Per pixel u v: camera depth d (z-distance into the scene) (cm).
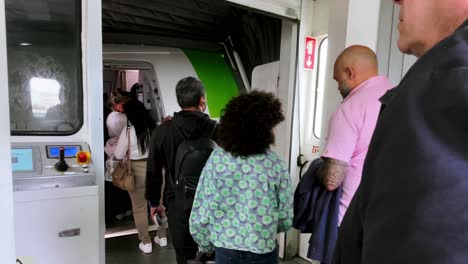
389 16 196
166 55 359
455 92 37
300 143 284
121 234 344
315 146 277
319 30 267
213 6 298
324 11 262
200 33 364
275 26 296
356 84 154
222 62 395
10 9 138
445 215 34
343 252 63
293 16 258
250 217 130
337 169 145
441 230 34
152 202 214
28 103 143
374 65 154
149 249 304
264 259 131
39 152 137
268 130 135
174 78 355
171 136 197
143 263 285
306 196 161
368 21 197
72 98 152
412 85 43
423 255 34
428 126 38
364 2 197
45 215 126
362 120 144
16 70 141
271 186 132
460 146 35
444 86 38
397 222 38
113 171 295
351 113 145
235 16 324
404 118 41
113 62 336
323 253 154
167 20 318
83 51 152
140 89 407
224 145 136
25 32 142
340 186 154
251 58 350
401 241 37
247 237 129
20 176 125
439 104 38
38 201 124
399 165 39
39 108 146
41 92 146
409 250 36
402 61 195
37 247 125
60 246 130
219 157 136
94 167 156
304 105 280
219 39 385
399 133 41
